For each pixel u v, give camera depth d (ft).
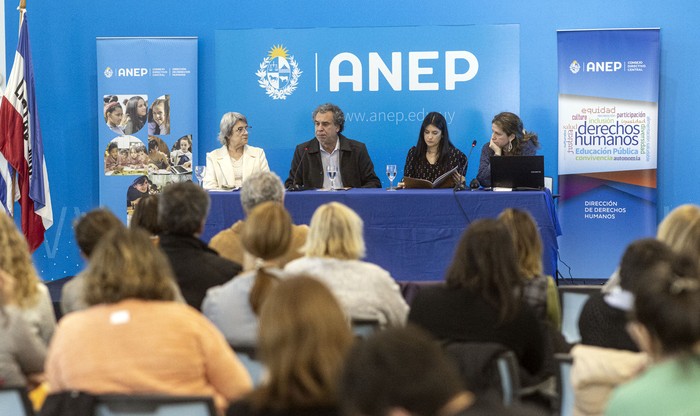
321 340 6.13
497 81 28.32
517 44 28.14
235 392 8.80
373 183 23.77
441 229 19.29
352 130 28.99
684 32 27.66
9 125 26.66
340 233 11.73
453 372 4.53
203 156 29.71
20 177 27.12
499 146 23.61
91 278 8.75
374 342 4.57
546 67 28.37
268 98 29.14
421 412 4.42
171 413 7.90
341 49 28.89
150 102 28.58
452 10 28.60
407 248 19.47
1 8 29.86
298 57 29.04
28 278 10.98
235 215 19.76
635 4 27.81
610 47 26.94
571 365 9.23
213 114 29.58
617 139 27.07
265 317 6.26
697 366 5.70
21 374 9.71
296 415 6.17
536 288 11.73
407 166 24.67
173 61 28.50
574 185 27.35
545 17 28.25
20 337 9.61
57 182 30.19
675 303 5.65
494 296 10.12
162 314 8.68
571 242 27.45
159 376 8.54
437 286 10.48
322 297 6.25
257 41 29.07
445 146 24.38
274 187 15.38
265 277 10.46
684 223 10.81
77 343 8.59
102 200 28.89
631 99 26.91
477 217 19.15
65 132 30.07
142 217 14.08
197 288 12.18
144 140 28.66
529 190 19.66
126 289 8.64
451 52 28.43
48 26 29.84
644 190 27.07
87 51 29.78
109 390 8.47
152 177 22.85
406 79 28.66
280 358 6.14
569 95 27.17
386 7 28.81
